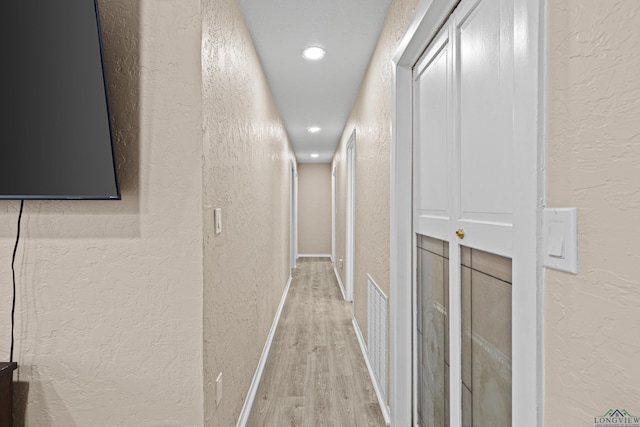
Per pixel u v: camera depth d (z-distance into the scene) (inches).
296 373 102.0
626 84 19.8
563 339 24.9
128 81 49.1
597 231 21.9
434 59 58.7
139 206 49.3
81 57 43.5
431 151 60.4
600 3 21.5
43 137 44.9
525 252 28.6
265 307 115.2
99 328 49.8
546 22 26.5
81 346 49.9
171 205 49.3
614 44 20.5
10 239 49.7
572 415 24.1
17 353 50.0
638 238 19.2
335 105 151.4
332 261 310.5
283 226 182.9
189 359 49.8
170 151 49.1
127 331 49.8
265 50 98.8
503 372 37.5
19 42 43.9
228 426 65.4
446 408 54.0
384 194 83.5
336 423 77.9
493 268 39.6
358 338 128.7
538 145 27.0
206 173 51.0
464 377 47.7
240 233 76.3
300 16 81.7
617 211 20.5
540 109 26.9
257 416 80.6
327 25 85.7
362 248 121.0
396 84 70.7
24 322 50.0
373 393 90.9
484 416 42.1
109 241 49.6
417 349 68.6
